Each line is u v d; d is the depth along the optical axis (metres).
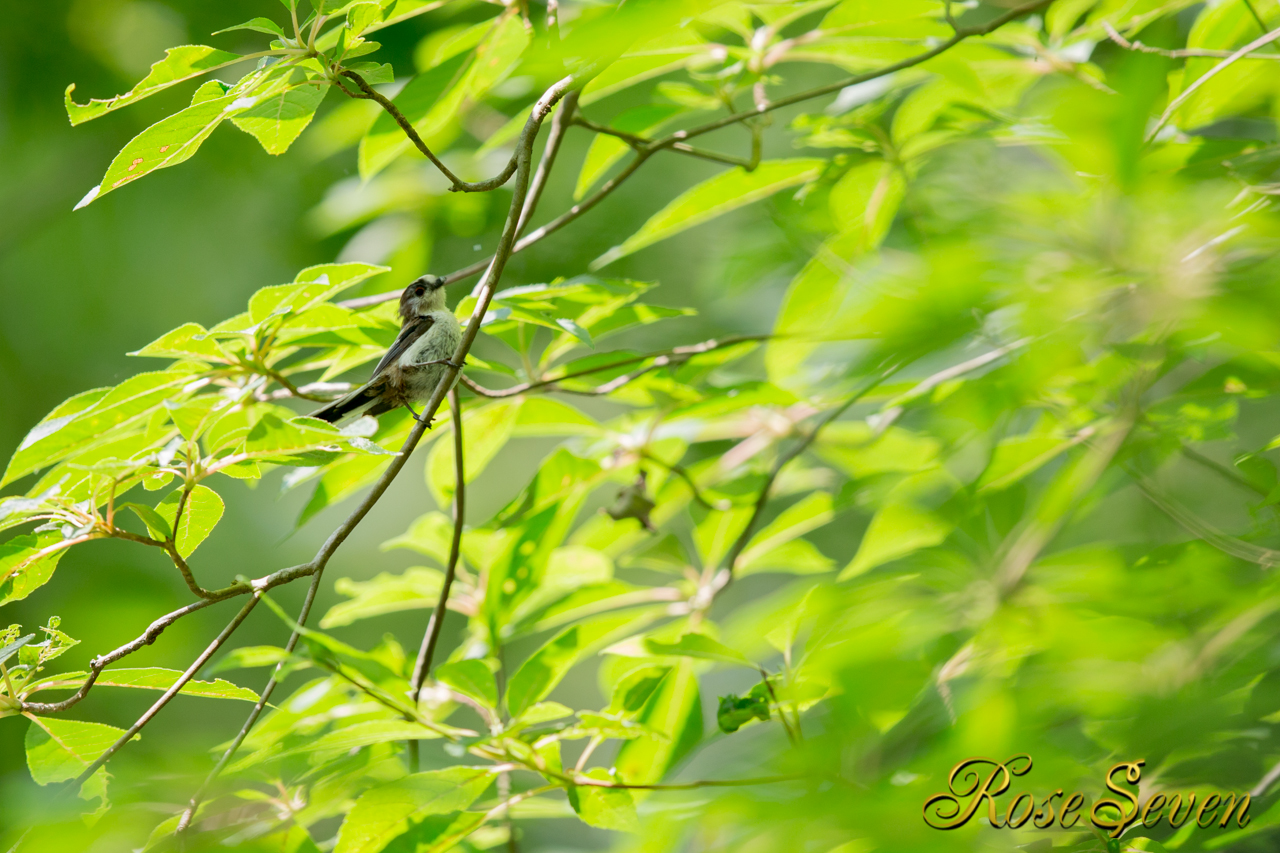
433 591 8.84
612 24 2.82
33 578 5.76
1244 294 3.67
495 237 12.30
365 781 6.26
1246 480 5.93
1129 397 5.88
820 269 8.33
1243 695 4.09
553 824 9.59
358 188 11.61
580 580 8.88
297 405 11.87
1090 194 4.06
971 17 10.67
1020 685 4.30
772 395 8.38
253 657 4.56
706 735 7.44
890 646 4.14
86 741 5.68
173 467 5.78
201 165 13.66
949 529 5.92
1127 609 4.68
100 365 14.45
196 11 11.79
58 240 13.81
